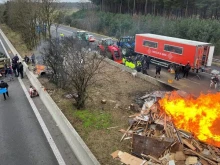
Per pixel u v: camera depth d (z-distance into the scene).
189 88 19.69
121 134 11.13
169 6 53.28
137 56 28.38
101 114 13.16
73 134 10.05
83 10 75.62
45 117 13.24
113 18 55.69
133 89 18.28
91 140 10.53
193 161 8.84
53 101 13.91
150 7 64.94
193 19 38.56
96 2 73.31
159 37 27.27
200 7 49.00
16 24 42.78
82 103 13.73
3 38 45.69
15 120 12.87
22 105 14.98
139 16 51.16
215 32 33.91
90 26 61.25
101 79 19.69
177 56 24.64
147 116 12.05
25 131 11.69
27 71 21.92
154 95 15.65
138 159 9.13
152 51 27.78
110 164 8.94
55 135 11.34
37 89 17.44
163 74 24.31
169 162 8.73
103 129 11.53
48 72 19.00
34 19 32.78
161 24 41.66
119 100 15.77
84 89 13.71
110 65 25.42
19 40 40.75
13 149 10.21
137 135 9.84
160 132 10.76
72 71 14.73
